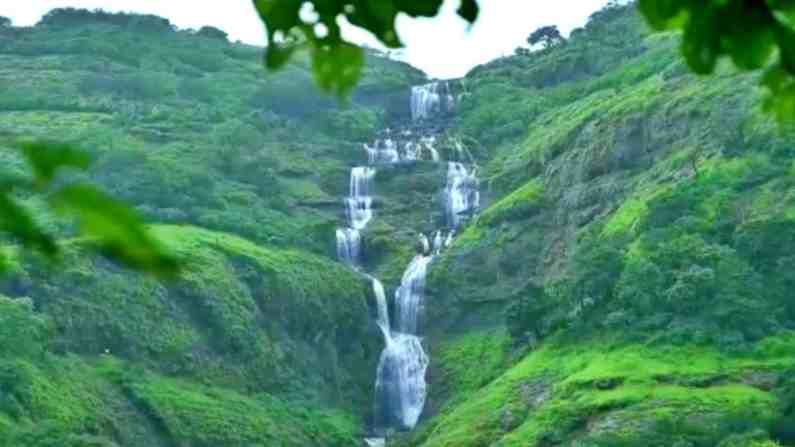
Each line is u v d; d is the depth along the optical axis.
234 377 115.12
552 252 132.50
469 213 148.00
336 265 134.00
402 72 191.88
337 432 115.88
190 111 165.38
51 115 161.88
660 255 109.00
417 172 154.25
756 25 4.61
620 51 178.12
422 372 128.62
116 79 176.38
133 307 111.75
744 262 106.50
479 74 188.88
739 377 96.44
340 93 4.58
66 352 105.00
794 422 86.25
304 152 158.50
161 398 104.81
